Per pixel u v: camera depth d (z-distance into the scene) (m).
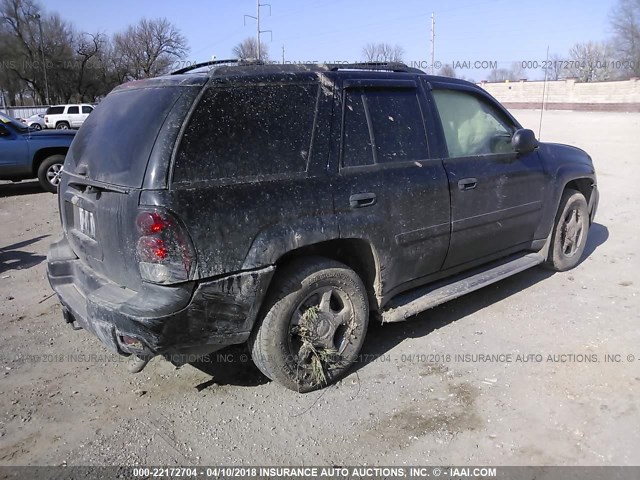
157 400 3.36
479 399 3.28
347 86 3.49
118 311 2.79
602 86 45.44
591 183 5.50
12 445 2.95
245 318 3.02
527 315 4.43
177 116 2.84
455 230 3.98
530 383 3.42
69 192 3.51
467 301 4.75
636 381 3.39
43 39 58.03
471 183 4.04
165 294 2.78
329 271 3.30
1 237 7.37
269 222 3.02
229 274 2.91
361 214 3.39
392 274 3.67
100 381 3.59
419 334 4.14
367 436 2.98
